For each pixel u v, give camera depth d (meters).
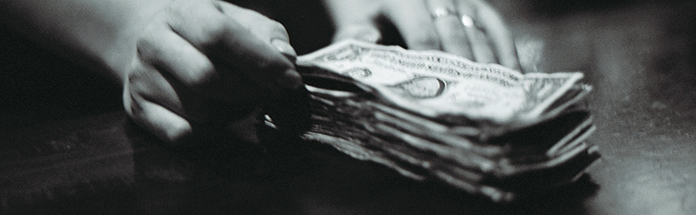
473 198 0.63
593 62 1.57
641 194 0.61
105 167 0.83
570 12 2.94
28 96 1.52
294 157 0.81
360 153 0.75
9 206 0.70
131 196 0.70
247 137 0.92
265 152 0.84
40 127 1.16
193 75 0.73
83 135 1.05
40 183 0.79
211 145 0.89
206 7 0.73
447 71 0.81
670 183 0.64
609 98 1.09
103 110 1.44
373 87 0.68
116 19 1.07
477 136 0.57
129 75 0.87
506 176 0.57
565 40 2.08
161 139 0.90
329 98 0.75
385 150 0.70
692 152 0.73
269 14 1.96
